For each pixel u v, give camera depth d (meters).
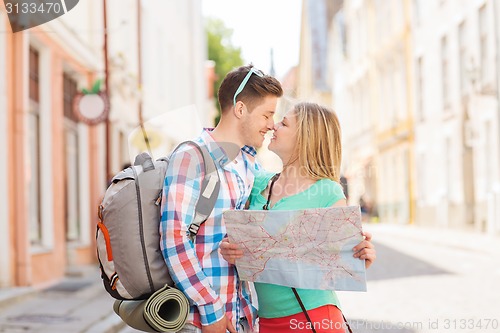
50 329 7.11
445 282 9.66
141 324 2.71
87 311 8.36
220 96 2.93
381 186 31.75
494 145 18.75
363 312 6.41
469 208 21.34
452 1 22.11
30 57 11.29
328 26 42.09
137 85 16.02
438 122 24.11
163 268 2.69
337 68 41.09
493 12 18.44
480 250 14.31
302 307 2.80
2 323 7.51
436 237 19.05
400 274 10.89
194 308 2.76
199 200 2.73
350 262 2.73
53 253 11.70
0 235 9.71
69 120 13.62
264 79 2.88
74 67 13.18
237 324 2.86
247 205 3.06
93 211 14.41
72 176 13.84
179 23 22.36
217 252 2.81
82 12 12.32
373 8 33.47
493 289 8.64
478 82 19.88
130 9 15.72
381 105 32.34
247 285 3.02
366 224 30.89
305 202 2.88
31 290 9.74
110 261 2.67
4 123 9.69
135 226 2.65
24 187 10.09
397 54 29.55
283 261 2.76
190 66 24.77
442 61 23.56
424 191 26.08
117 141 16.11
